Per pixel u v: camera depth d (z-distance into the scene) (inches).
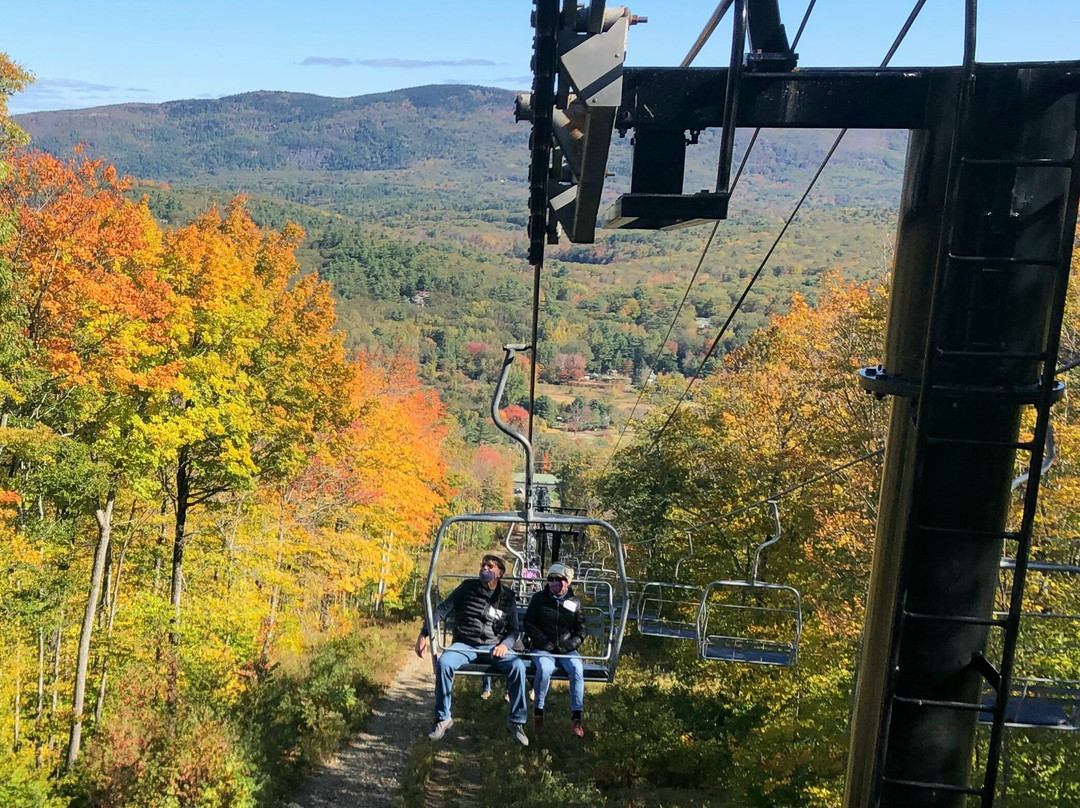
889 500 163.0
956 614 154.1
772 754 778.2
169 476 1128.2
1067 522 547.2
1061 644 499.2
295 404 1230.3
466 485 3469.5
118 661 997.2
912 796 157.9
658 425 1680.6
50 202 796.6
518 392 6560.0
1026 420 532.7
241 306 1001.5
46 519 956.6
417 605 2313.0
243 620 1142.3
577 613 324.2
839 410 916.6
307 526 1503.4
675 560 1403.8
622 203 152.8
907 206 159.6
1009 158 147.5
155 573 1182.3
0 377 783.7
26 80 747.4
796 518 1013.2
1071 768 509.7
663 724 1033.5
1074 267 635.5
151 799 754.2
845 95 153.5
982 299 148.3
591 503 2578.7
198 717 853.2
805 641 749.3
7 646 890.7
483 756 1094.4
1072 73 144.9
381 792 942.4
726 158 148.9
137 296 844.6
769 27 155.4
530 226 200.8
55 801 762.8
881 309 842.2
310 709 1117.1
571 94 156.6
